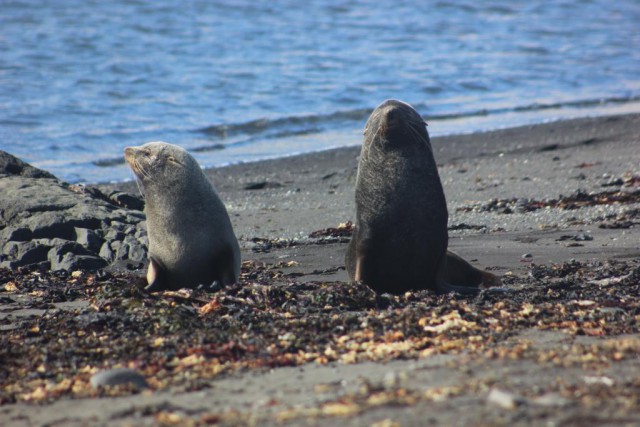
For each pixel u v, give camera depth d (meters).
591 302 30.69
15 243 45.88
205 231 37.38
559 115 97.38
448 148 78.88
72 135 85.19
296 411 18.44
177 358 24.39
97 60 123.44
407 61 132.12
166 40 141.75
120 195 55.22
